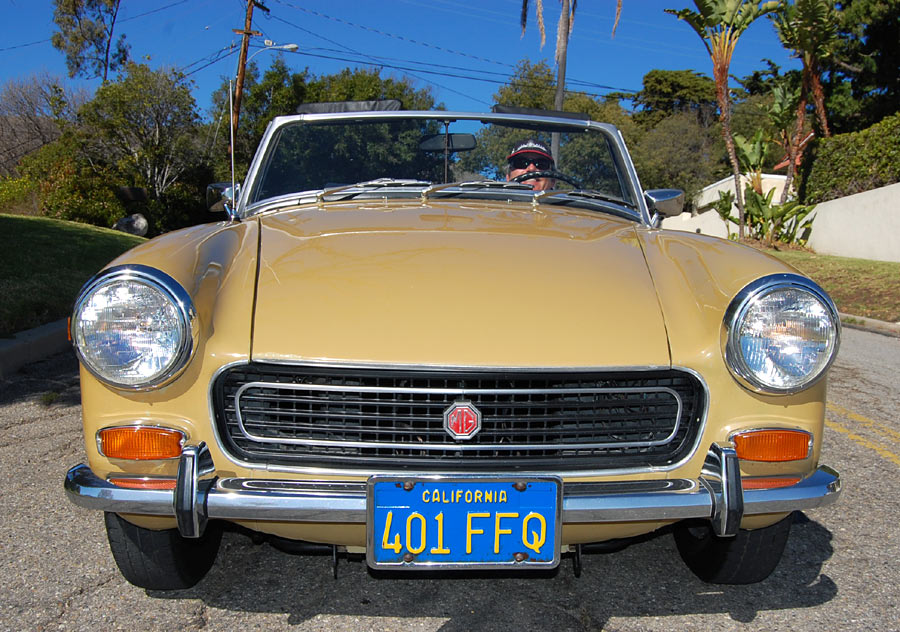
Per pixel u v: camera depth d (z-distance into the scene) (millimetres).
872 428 4184
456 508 1792
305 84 30906
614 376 1848
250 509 1752
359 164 3076
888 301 9992
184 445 1814
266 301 1931
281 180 3004
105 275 1793
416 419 1831
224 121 25547
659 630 2109
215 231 2373
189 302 1798
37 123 32812
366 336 1837
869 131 15781
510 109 3396
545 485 1788
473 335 1849
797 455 1909
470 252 2176
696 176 34531
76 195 18875
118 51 35469
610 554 2574
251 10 24281
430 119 3168
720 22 16047
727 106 16734
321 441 1844
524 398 1856
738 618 2174
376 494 1776
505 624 2135
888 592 2330
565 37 17141
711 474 1866
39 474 3197
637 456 1901
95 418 1844
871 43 19828
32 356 5203
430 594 2299
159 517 1927
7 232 9742
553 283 2041
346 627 2105
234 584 2334
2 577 2332
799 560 2549
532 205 2846
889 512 2980
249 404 1853
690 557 2406
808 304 1854
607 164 3207
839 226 15719
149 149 26000
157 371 1778
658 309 1987
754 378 1846
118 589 2279
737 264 2057
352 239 2271
